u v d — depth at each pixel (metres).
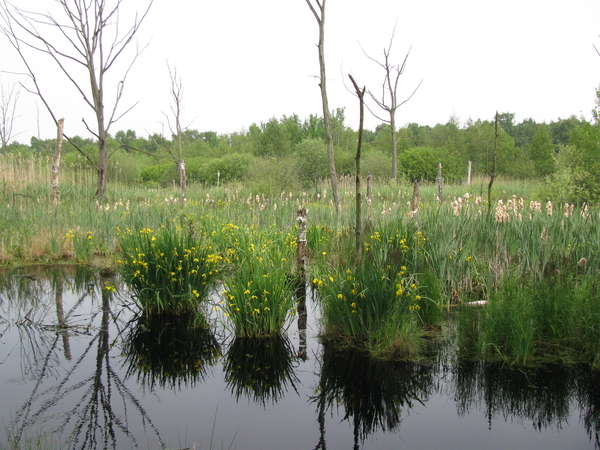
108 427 3.90
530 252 7.07
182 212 12.03
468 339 5.20
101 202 14.73
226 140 75.94
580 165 13.79
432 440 3.75
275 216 12.34
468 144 42.19
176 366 5.16
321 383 4.78
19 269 9.34
